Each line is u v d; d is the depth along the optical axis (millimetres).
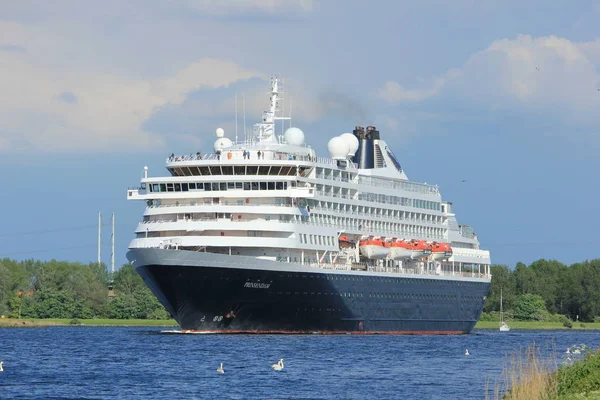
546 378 140625
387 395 159375
